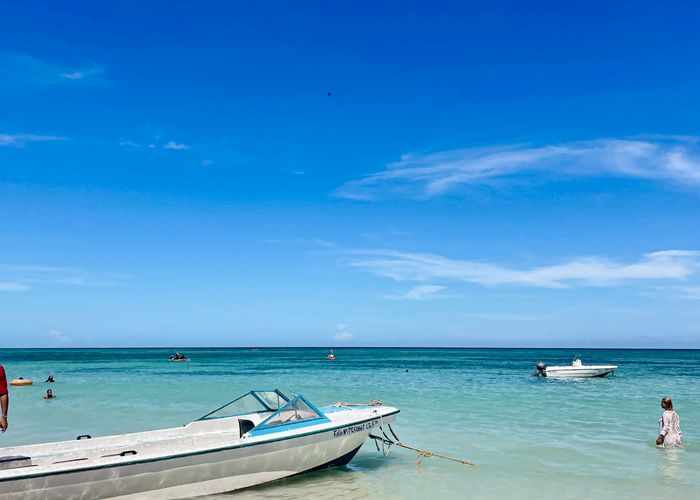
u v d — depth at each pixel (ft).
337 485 37.50
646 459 44.86
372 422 42.80
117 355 456.86
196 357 388.57
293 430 37.47
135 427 61.93
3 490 27.20
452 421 64.44
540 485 37.50
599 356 472.85
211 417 39.29
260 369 202.18
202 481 33.40
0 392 29.73
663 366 235.81
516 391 101.76
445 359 348.38
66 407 80.02
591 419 65.72
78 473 29.07
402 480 38.75
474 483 38.04
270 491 35.83
